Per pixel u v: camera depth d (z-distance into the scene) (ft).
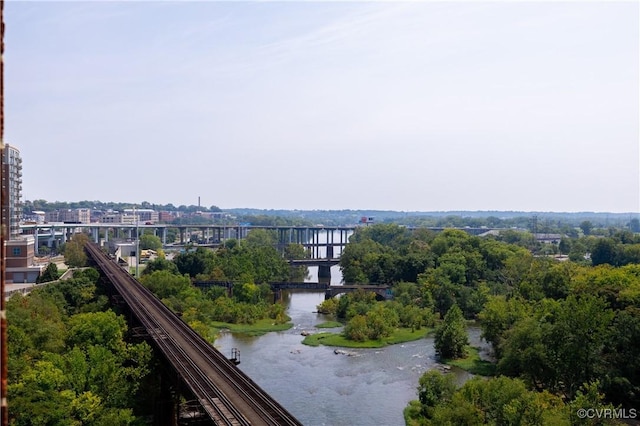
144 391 293.23
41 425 192.65
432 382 328.70
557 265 622.13
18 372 216.13
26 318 288.10
